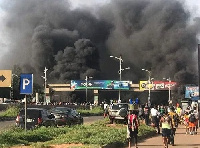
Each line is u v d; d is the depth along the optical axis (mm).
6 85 17953
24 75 16078
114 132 19125
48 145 14484
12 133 15969
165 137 16266
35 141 16016
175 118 25234
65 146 14375
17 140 14891
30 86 16062
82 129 20438
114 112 30016
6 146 13734
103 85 99625
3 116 37125
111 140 16094
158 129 24484
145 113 29547
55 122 22578
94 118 43156
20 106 44969
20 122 19922
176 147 17078
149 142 19078
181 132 26328
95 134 18141
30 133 16406
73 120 26875
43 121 20234
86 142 15367
